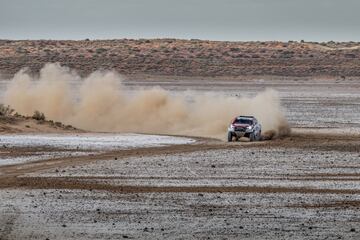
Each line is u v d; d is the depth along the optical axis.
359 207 64.19
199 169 84.31
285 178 79.12
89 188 71.50
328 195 69.44
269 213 61.53
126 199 66.50
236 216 60.34
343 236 54.25
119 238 53.25
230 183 75.50
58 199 65.94
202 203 65.25
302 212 62.00
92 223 57.47
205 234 54.53
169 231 55.28
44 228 55.72
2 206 62.78
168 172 81.94
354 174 82.19
